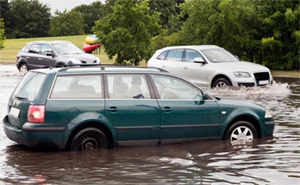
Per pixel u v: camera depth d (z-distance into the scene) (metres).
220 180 7.26
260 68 20.84
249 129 10.34
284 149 9.52
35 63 30.11
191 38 48.16
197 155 8.94
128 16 46.00
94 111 9.20
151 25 46.44
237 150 9.37
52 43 29.77
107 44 46.25
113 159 8.60
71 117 9.05
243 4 47.25
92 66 9.86
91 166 8.12
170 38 54.59
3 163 8.35
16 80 26.91
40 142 8.95
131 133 9.45
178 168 7.98
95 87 9.36
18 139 9.21
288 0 45.72
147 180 7.24
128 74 9.62
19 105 9.34
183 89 9.92
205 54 21.28
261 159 8.67
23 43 103.00
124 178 7.36
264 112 10.48
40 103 9.00
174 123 9.71
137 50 45.38
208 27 45.84
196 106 9.89
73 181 7.19
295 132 11.45
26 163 8.35
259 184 7.06
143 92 9.64
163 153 9.08
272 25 46.19
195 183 7.09
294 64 46.47
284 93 21.00
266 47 45.47
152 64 22.67
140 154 9.00
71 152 9.12
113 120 9.32
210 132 10.02
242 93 20.20
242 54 46.25
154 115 9.58
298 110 15.48
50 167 8.05
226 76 20.38
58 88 9.15
